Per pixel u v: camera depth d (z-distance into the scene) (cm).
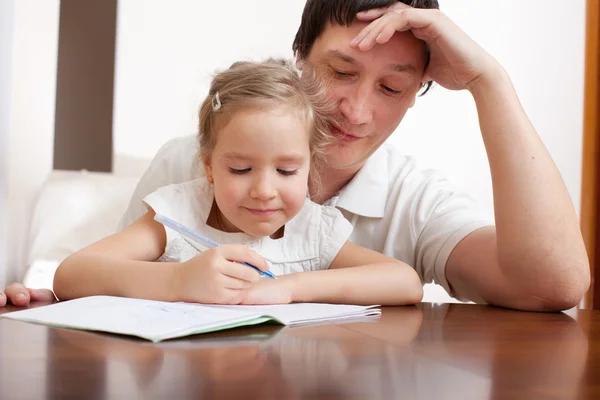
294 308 91
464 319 94
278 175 113
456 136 278
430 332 79
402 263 115
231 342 67
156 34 248
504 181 115
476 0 277
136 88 248
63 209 212
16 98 228
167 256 121
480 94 119
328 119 124
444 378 54
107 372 52
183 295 94
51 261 205
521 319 98
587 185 277
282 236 128
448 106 276
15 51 227
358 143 129
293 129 111
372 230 144
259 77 114
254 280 95
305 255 124
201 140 123
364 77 122
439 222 137
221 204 115
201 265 93
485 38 279
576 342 76
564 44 283
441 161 278
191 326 70
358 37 119
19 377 51
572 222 114
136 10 246
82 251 108
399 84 124
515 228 113
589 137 280
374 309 96
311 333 74
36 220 211
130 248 115
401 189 145
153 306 84
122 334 69
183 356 59
